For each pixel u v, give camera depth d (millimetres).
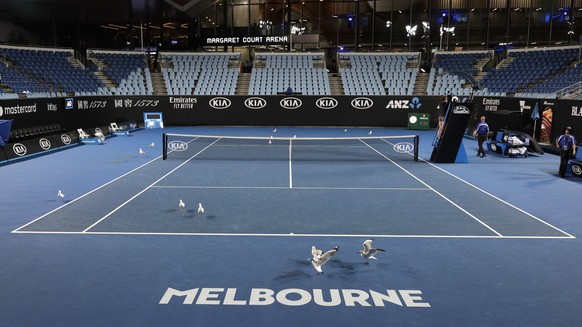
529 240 9281
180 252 8461
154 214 11008
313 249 7566
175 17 37219
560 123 21656
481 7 40281
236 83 36344
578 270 7742
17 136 21219
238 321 5980
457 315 6188
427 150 22938
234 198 12664
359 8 41938
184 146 23375
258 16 42750
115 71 35812
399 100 33750
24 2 29703
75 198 12617
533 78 31922
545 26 38969
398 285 7113
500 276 7477
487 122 27641
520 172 17062
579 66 29734
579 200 12766
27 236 9359
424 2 41000
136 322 5938
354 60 38438
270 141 26609
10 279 7266
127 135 28609
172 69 37312
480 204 12242
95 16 36281
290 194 13180
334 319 6062
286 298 6652
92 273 7496
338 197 12867
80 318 6035
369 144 25391
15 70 29625
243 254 8375
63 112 26375
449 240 9242
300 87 35781
